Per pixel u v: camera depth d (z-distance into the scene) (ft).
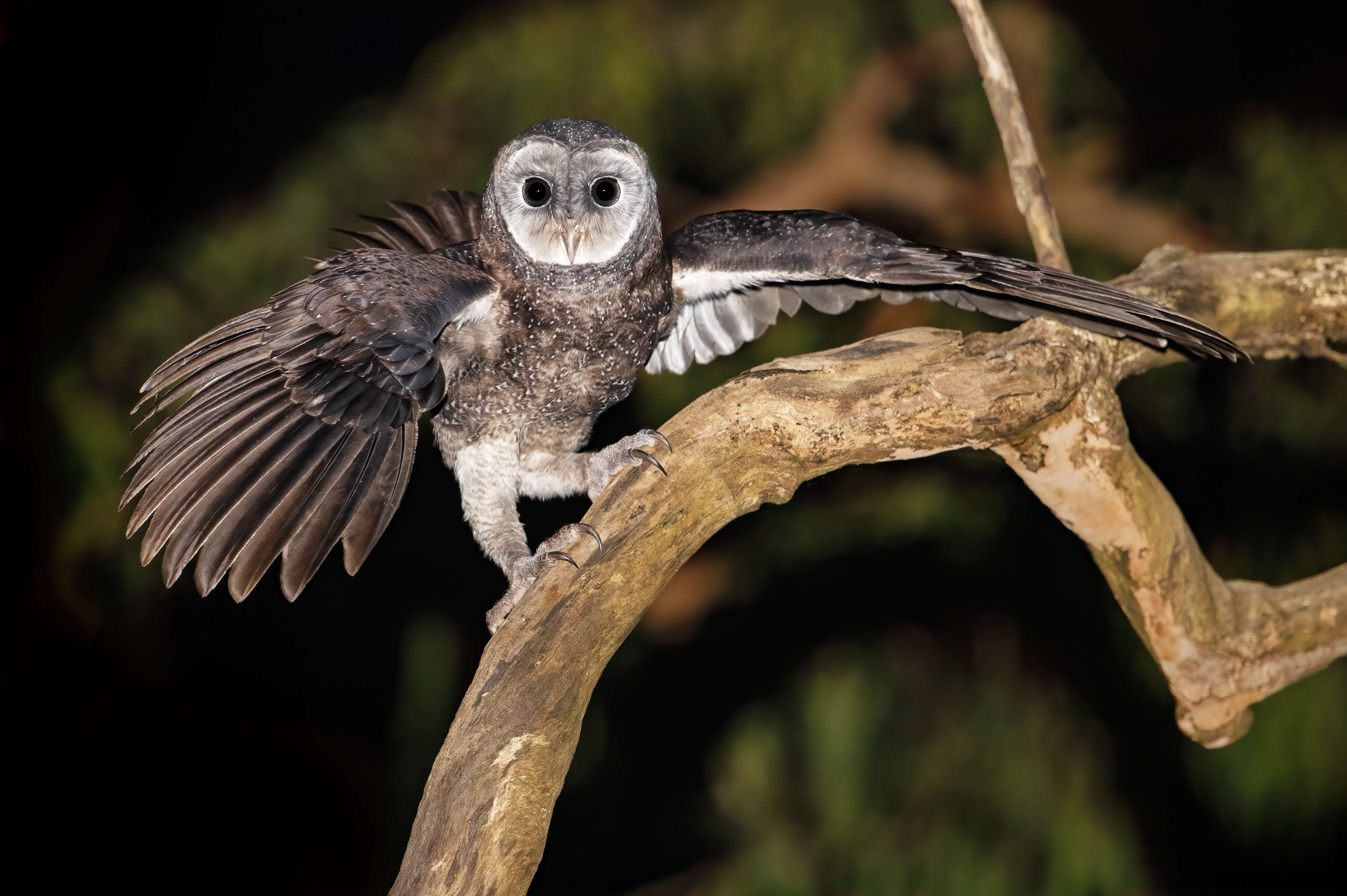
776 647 31.96
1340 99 31.78
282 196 30.78
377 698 32.14
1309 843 27.37
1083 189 32.01
